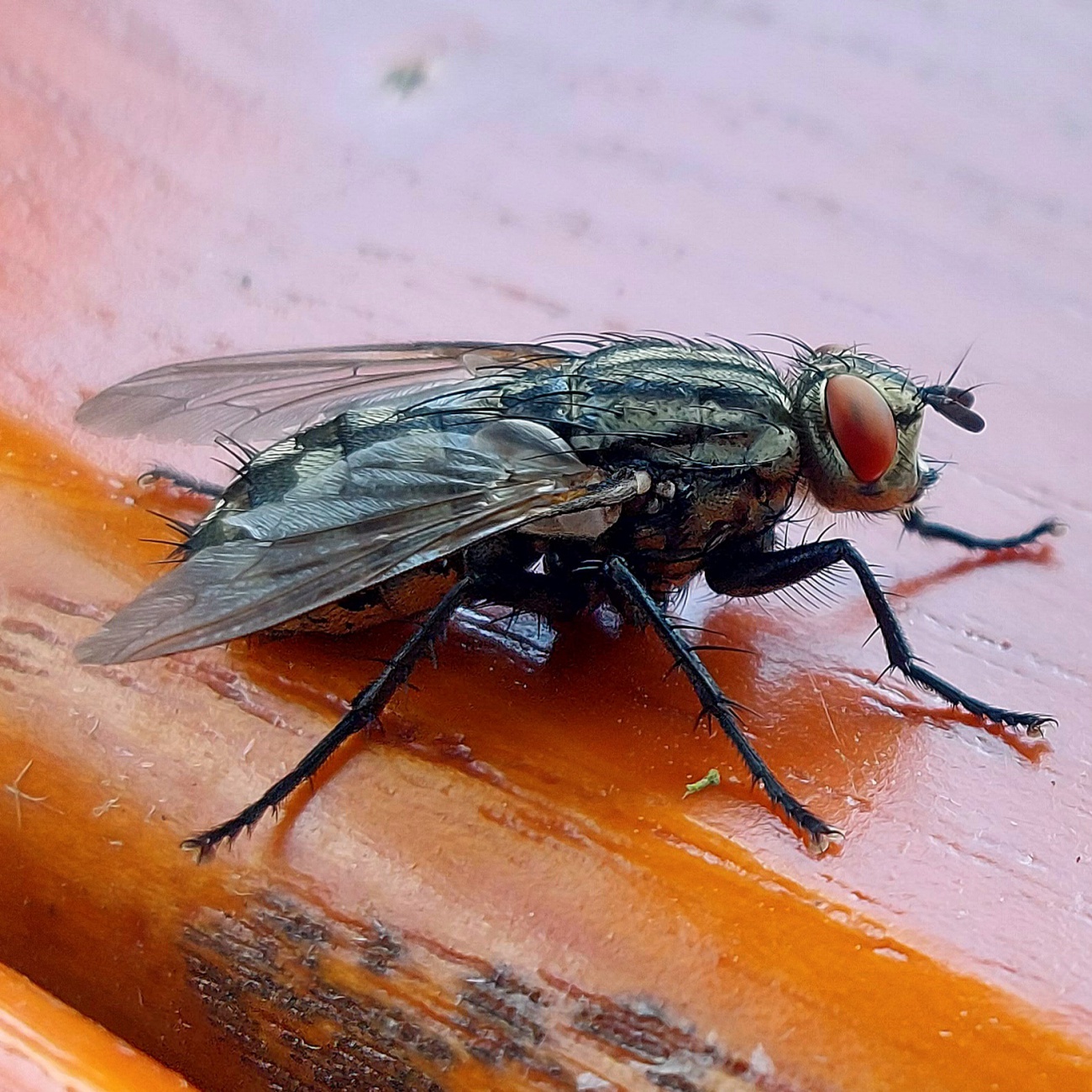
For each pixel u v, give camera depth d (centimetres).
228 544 5
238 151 6
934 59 7
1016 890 5
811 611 6
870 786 5
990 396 6
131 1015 5
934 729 5
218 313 6
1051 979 5
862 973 5
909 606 6
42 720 5
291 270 6
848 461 6
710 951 5
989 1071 5
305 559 5
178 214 6
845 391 6
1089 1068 5
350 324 6
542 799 5
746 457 6
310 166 6
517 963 5
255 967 5
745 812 5
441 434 6
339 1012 5
